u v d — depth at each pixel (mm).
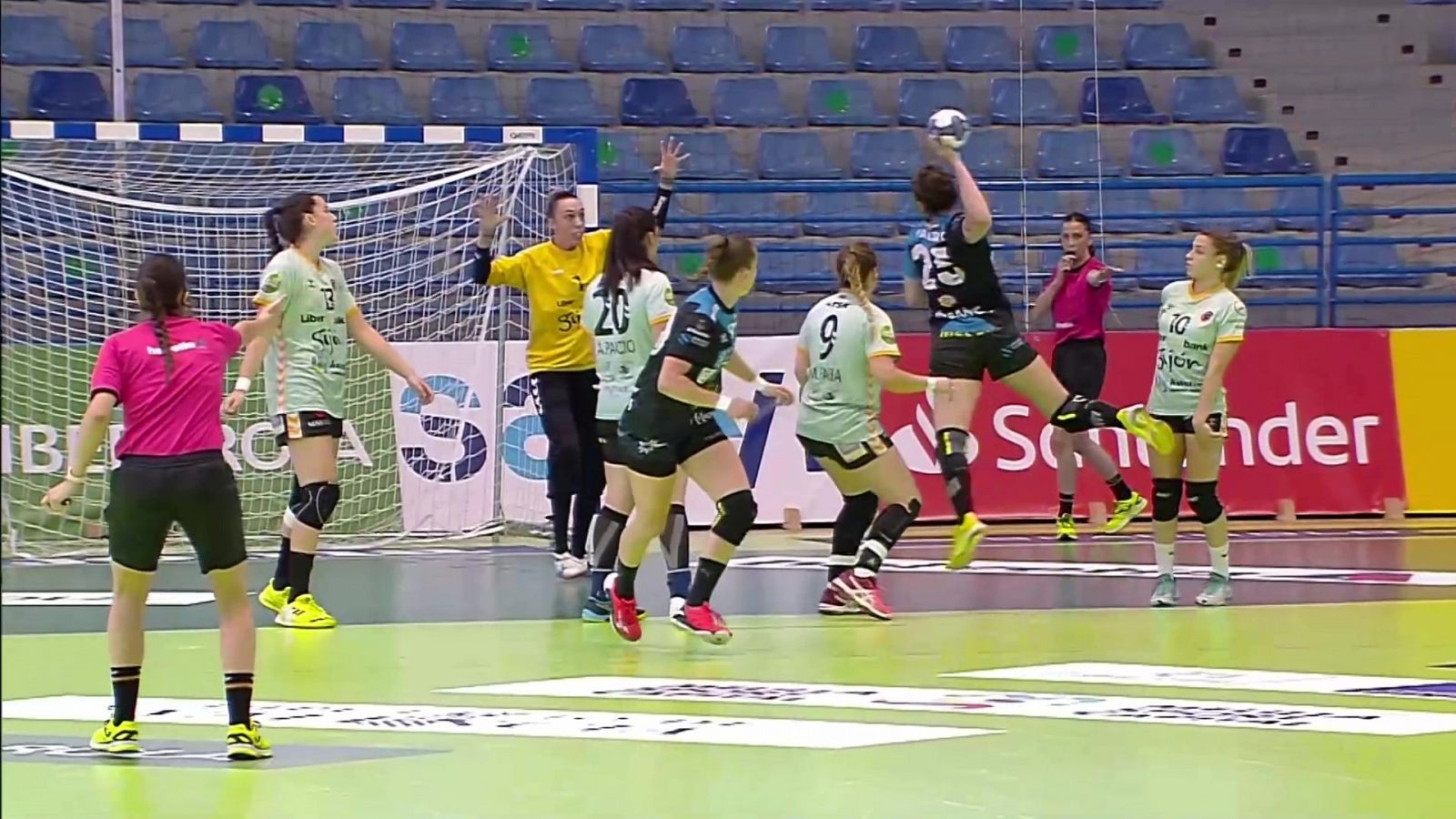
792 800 14148
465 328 43031
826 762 15773
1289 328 47750
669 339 22578
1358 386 44750
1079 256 38594
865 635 24766
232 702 16094
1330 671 21281
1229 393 44125
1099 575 32406
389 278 42594
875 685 20359
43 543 38000
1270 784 14781
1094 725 17609
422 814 13719
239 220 41969
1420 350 45125
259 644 24109
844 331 26062
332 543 39406
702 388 22531
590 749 16469
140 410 16141
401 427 40750
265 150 42719
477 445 41219
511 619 26859
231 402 22984
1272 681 20531
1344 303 48688
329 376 26156
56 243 40156
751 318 49562
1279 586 30594
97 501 38531
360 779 15094
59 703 19594
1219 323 27281
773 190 49344
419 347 41094
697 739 16953
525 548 38781
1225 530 28141
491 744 16719
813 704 19000
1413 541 38688
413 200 43750
